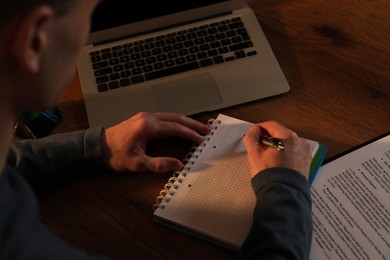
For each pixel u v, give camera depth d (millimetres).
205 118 905
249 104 909
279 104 902
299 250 668
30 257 512
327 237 729
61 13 451
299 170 758
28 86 491
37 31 434
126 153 830
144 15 979
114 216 799
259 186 747
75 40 488
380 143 816
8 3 415
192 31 994
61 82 525
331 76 925
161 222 781
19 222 525
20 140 907
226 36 980
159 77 945
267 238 674
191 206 779
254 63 944
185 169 824
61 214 810
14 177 576
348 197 764
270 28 1008
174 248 756
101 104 924
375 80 912
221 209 771
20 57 438
